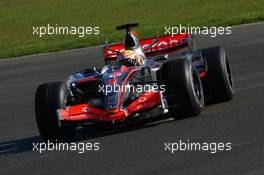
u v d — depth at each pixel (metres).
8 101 54.16
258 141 27.72
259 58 58.66
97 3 129.62
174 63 34.47
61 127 33.53
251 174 23.09
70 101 35.84
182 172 24.42
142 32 90.25
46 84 34.44
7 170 28.86
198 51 39.22
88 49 81.75
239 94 41.53
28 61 78.00
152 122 35.50
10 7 135.75
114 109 32.78
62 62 73.88
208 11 109.12
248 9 106.06
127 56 36.59
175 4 119.56
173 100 34.22
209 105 38.44
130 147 29.81
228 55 63.28
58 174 26.58
